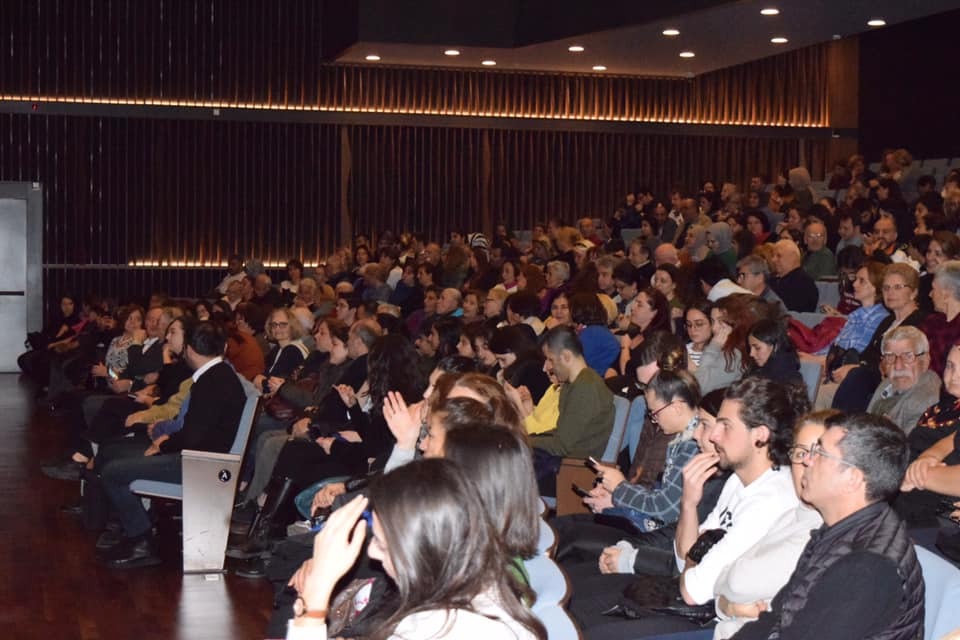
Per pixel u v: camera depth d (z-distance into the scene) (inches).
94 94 598.9
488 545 79.0
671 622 133.4
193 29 607.2
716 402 147.1
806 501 110.5
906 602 102.1
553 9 494.9
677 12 416.5
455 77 635.5
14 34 587.8
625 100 656.4
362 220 633.6
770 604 120.3
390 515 77.6
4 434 410.3
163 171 611.2
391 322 358.0
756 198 516.7
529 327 297.0
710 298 281.6
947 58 647.1
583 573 167.2
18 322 592.1
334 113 622.8
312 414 265.9
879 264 255.4
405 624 77.1
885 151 533.6
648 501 171.6
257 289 486.0
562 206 652.1
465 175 642.2
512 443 94.3
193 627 204.1
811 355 266.4
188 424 242.7
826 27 440.8
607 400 223.3
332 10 584.4
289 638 84.1
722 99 671.1
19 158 592.4
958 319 215.9
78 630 201.9
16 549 258.4
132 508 244.4
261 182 621.6
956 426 170.1
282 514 245.3
